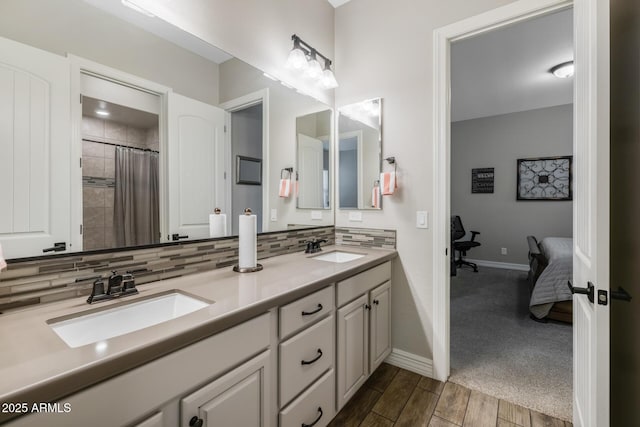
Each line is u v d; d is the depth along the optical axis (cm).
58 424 58
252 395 100
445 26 186
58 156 103
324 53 229
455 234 483
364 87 223
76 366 60
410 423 153
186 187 142
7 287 92
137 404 70
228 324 89
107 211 115
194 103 146
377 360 185
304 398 124
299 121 209
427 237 195
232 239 160
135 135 124
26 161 96
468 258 552
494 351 226
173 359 77
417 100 198
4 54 92
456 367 205
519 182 498
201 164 149
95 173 112
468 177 547
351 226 231
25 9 96
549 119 474
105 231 114
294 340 118
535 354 221
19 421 54
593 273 98
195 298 107
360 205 226
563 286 272
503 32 267
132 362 67
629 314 113
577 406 136
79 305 97
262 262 169
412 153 200
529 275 374
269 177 187
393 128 208
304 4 210
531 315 295
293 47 196
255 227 148
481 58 314
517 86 389
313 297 128
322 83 216
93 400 63
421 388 182
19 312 91
